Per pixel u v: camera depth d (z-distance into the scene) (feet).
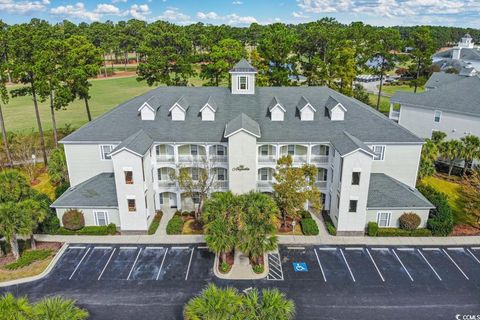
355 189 127.95
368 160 123.95
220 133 143.64
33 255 120.88
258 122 147.64
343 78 252.01
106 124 148.36
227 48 282.15
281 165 134.72
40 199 135.13
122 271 115.03
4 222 110.52
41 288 107.34
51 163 166.20
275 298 76.48
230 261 119.14
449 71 383.45
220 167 144.87
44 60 179.01
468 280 110.52
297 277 111.96
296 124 146.61
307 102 146.82
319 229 137.49
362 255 122.52
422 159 156.25
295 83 267.59
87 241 130.62
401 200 134.41
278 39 259.60
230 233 103.96
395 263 118.32
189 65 267.80
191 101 157.69
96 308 99.91
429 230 133.28
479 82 194.08
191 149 147.95
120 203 131.23
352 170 125.70
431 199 138.92
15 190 127.95
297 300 102.37
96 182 143.64
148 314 97.81
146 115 149.38
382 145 142.10
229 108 153.79
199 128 145.69
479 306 100.58
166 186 146.92
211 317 71.67
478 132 180.14
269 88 165.17
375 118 149.07
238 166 138.21
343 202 129.90
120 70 575.38
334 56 254.88
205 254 123.54
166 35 281.95
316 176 147.23
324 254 123.03
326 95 160.76
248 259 120.57
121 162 126.62
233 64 260.42
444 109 191.42
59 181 168.35
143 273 114.11
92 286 108.37
